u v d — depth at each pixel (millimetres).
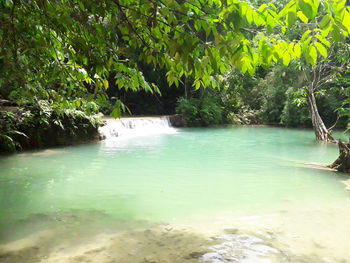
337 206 5055
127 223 4324
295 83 18984
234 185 6340
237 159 9227
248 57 1811
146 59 2180
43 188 6070
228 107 23375
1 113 9711
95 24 2180
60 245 3621
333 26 1478
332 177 7031
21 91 3439
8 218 4477
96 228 4137
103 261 3246
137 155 9719
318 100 19359
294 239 3807
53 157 9227
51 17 2139
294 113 19812
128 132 15133
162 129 17875
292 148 11602
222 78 22188
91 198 5469
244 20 1724
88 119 11984
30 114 10203
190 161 8852
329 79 14211
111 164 8352
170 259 3297
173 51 1762
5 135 9266
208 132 17000
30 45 2549
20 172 7355
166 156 9594
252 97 24250
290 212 4773
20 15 2355
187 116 20422
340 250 3523
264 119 22328
